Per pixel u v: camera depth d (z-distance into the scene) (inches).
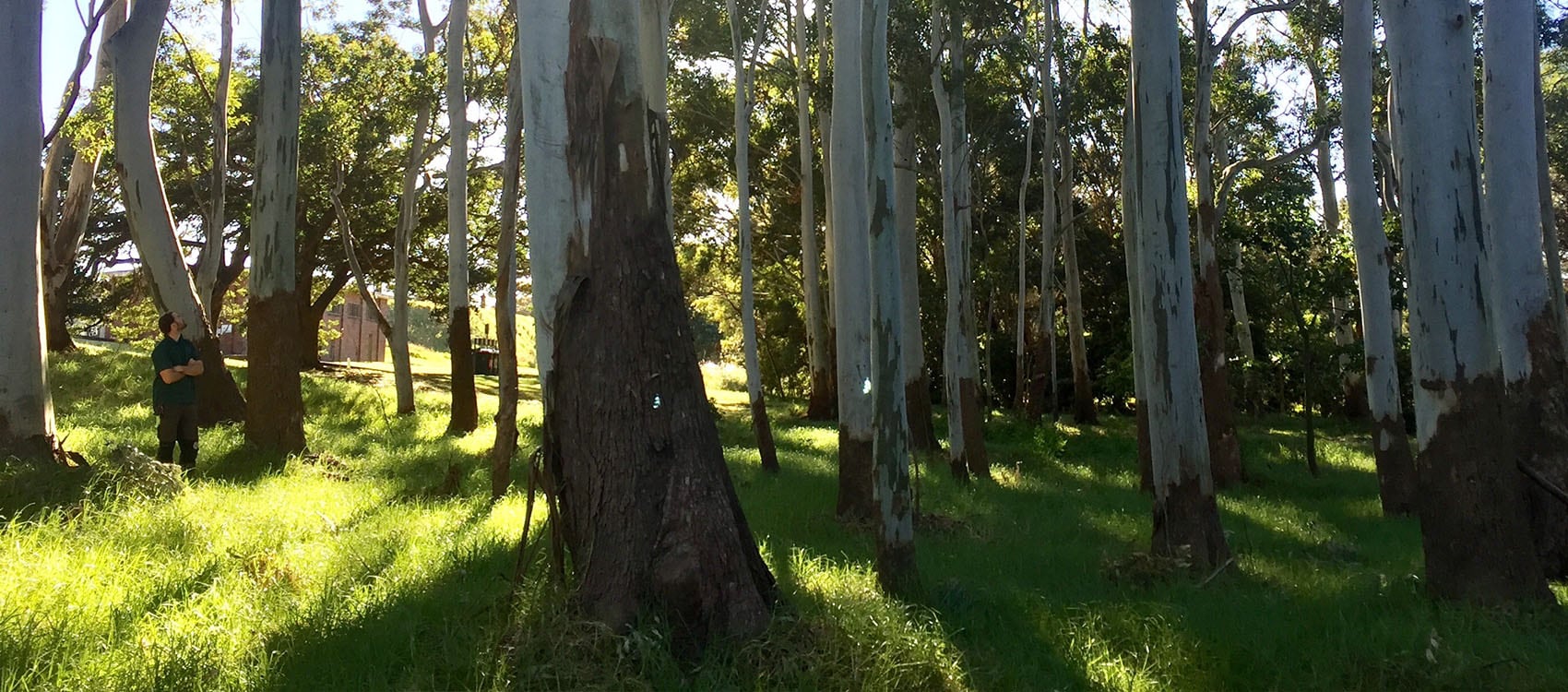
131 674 190.1
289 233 501.7
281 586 257.3
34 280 365.7
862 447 415.5
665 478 216.5
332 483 434.6
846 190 387.9
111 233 1269.7
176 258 567.2
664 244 226.7
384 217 1214.3
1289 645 240.7
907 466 277.7
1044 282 954.1
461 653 206.5
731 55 748.0
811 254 889.5
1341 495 622.5
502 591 245.9
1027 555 361.7
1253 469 722.8
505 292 437.7
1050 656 230.8
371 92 836.0
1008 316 1465.3
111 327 1480.1
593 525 217.5
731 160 994.7
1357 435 1082.7
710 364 2635.3
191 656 196.7
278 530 323.0
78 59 565.9
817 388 1168.2
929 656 210.4
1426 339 287.1
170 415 420.2
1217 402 640.4
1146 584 316.8
